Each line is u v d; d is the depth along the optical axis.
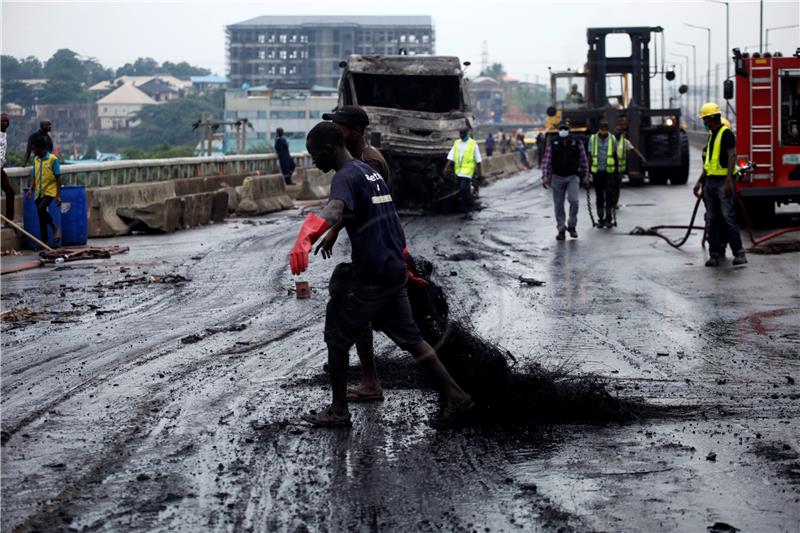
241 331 8.58
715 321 8.77
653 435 5.42
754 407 5.93
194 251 15.09
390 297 5.48
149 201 19.80
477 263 12.91
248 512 4.30
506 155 45.72
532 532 4.09
